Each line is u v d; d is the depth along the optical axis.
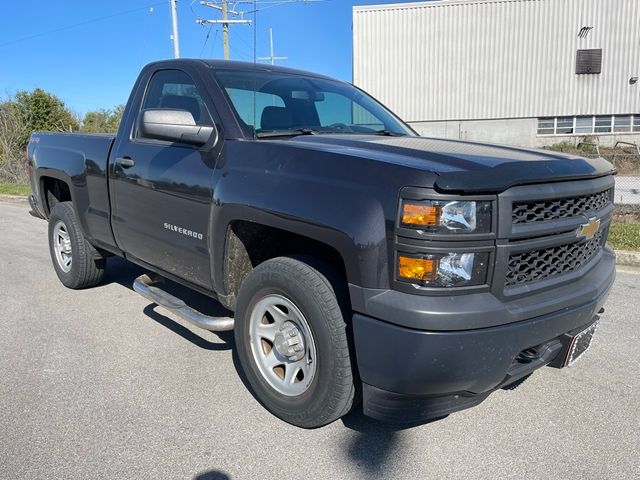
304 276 2.60
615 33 30.02
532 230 2.34
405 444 2.73
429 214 2.15
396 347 2.23
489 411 3.06
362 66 32.31
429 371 2.21
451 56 31.55
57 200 5.42
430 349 2.17
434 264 2.17
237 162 2.96
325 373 2.56
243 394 3.21
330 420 2.68
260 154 2.87
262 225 2.95
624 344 3.98
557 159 2.63
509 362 2.33
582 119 31.28
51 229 5.22
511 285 2.36
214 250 3.08
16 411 2.99
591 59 30.36
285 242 3.11
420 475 2.49
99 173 4.18
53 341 3.96
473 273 2.22
